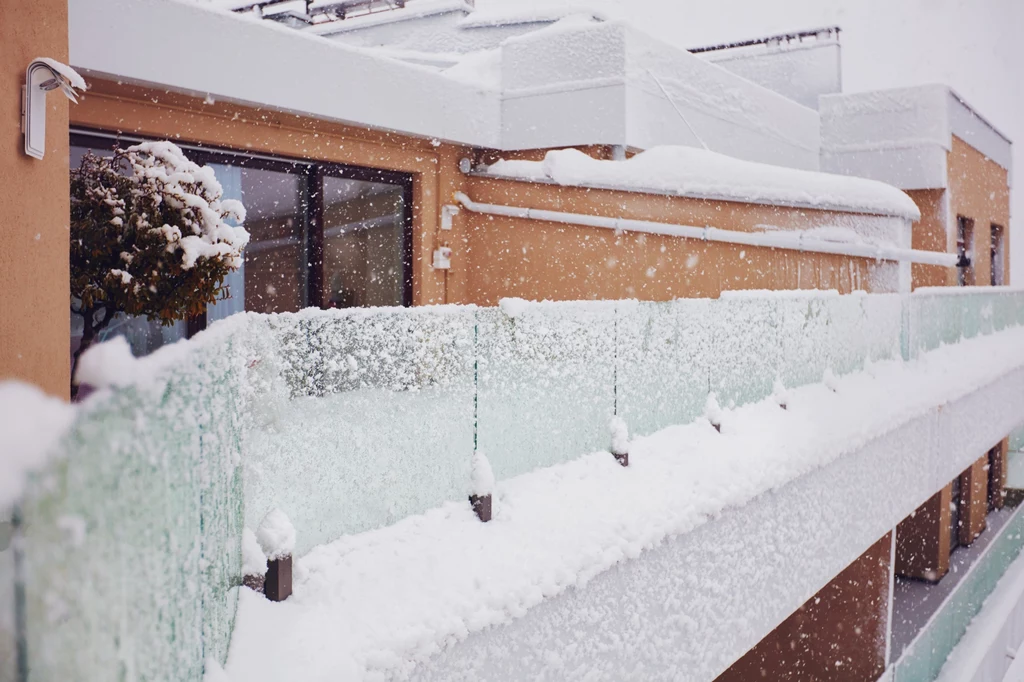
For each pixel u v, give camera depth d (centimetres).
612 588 389
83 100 625
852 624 1053
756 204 937
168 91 660
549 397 433
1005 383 1346
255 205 773
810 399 702
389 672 264
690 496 461
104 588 123
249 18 694
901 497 823
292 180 809
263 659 240
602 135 913
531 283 927
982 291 1313
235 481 255
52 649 106
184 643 175
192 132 702
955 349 1138
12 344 271
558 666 351
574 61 933
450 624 289
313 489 311
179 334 662
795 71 1591
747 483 507
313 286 826
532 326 419
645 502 436
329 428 317
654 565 423
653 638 422
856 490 706
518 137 961
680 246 876
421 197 916
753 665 1091
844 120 1438
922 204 1408
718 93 1117
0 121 264
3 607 96
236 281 748
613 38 909
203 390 193
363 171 872
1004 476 1967
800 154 1380
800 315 717
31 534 100
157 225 404
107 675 125
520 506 389
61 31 301
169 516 159
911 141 1382
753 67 1639
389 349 342
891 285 1117
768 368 662
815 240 989
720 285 916
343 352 320
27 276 281
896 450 810
